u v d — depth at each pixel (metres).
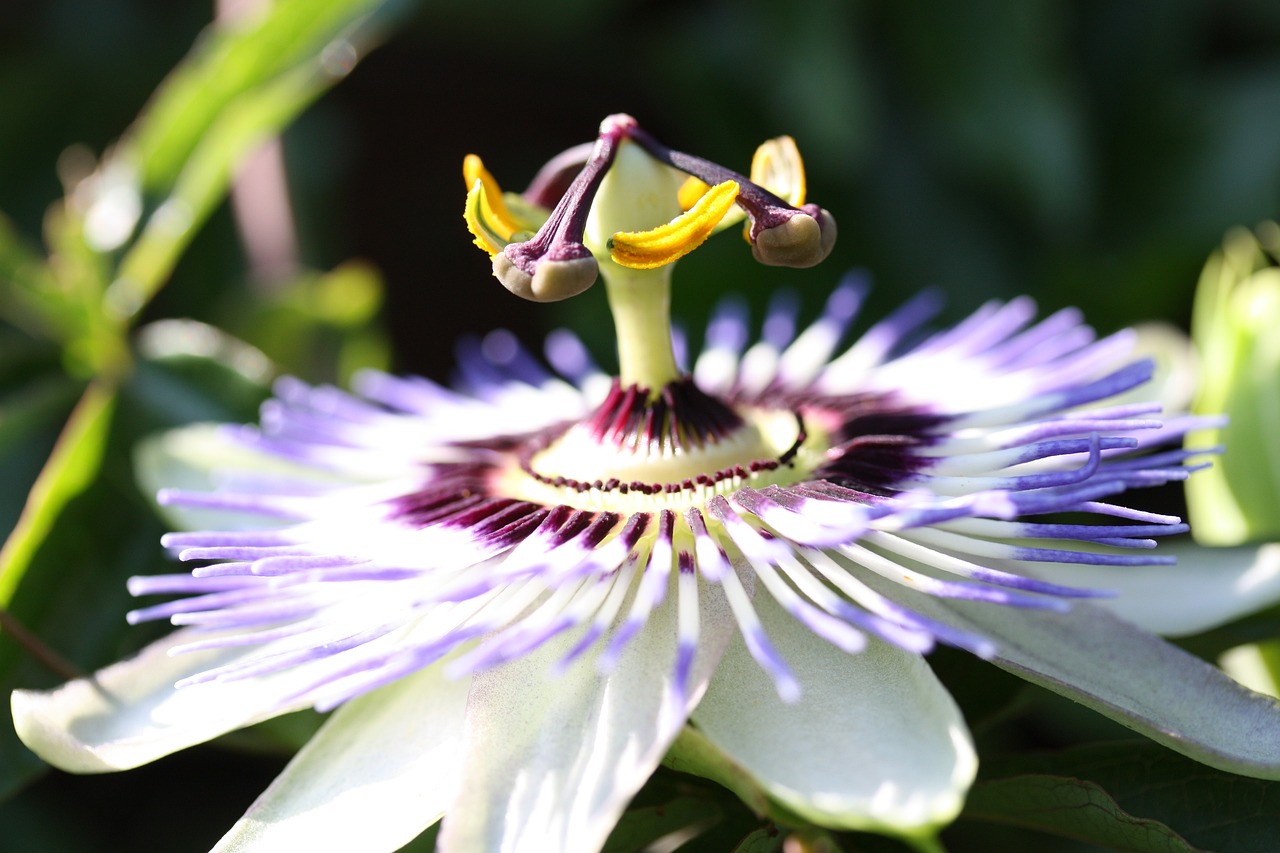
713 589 0.16
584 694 0.16
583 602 0.16
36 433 0.23
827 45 0.25
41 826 0.23
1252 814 0.17
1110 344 0.19
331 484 0.19
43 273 0.22
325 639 0.16
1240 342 0.19
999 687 0.18
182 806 0.24
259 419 0.22
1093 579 0.18
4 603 0.19
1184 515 0.24
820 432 0.19
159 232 0.22
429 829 0.17
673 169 0.18
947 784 0.15
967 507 0.16
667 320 0.18
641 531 0.17
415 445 0.20
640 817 0.17
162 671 0.17
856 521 0.16
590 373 0.22
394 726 0.16
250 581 0.17
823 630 0.15
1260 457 0.19
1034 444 0.17
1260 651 0.19
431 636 0.16
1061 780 0.16
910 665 0.16
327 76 0.22
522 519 0.18
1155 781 0.17
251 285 0.24
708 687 0.16
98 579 0.20
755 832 0.16
